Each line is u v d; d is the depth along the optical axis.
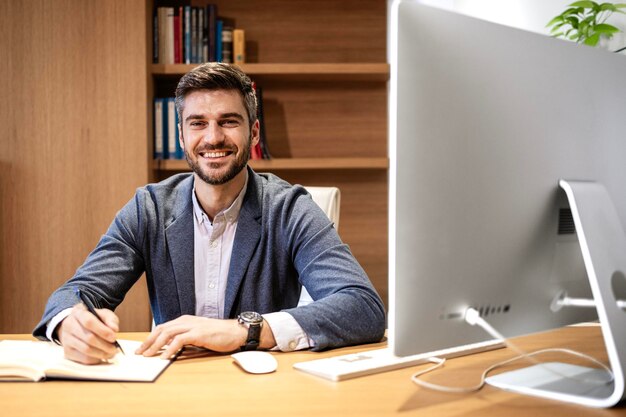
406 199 0.83
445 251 0.85
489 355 1.16
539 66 0.94
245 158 1.49
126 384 0.98
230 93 1.45
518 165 0.91
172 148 3.26
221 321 1.19
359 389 0.95
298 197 1.58
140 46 3.10
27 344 1.20
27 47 3.09
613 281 0.91
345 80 3.58
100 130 3.12
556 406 0.86
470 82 0.87
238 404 0.87
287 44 3.56
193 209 1.56
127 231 1.53
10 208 3.11
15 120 3.10
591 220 0.92
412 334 0.84
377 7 3.59
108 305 1.44
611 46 2.30
